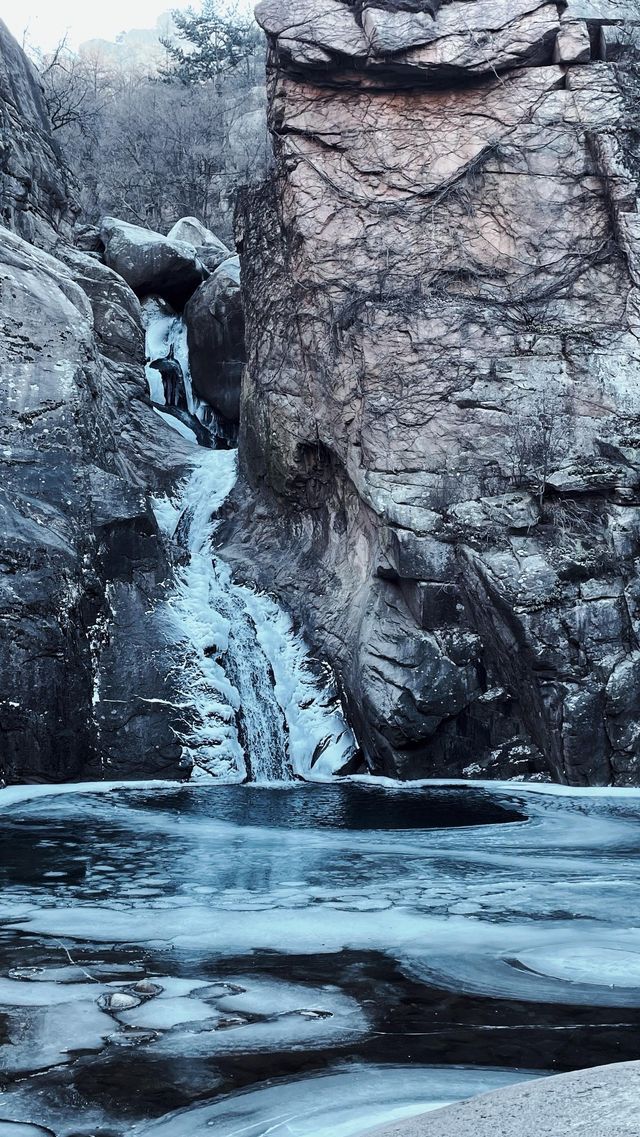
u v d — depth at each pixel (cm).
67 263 2408
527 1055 407
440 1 1695
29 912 686
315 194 1747
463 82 1708
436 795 1302
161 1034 431
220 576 1850
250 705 1563
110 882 791
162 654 1522
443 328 1623
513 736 1451
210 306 2566
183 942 605
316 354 1758
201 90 5841
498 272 1669
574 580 1431
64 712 1384
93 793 1305
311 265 1750
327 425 1742
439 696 1434
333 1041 424
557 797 1280
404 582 1512
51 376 1650
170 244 2905
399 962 558
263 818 1127
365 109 1736
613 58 1705
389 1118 337
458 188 1691
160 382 2653
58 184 2419
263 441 1927
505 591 1410
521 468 1521
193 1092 365
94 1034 431
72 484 1595
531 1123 216
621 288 1641
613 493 1502
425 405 1591
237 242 2080
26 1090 368
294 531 1892
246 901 725
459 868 862
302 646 1684
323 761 1509
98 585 1516
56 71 5456
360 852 935
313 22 1689
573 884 796
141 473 2123
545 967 548
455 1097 358
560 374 1575
